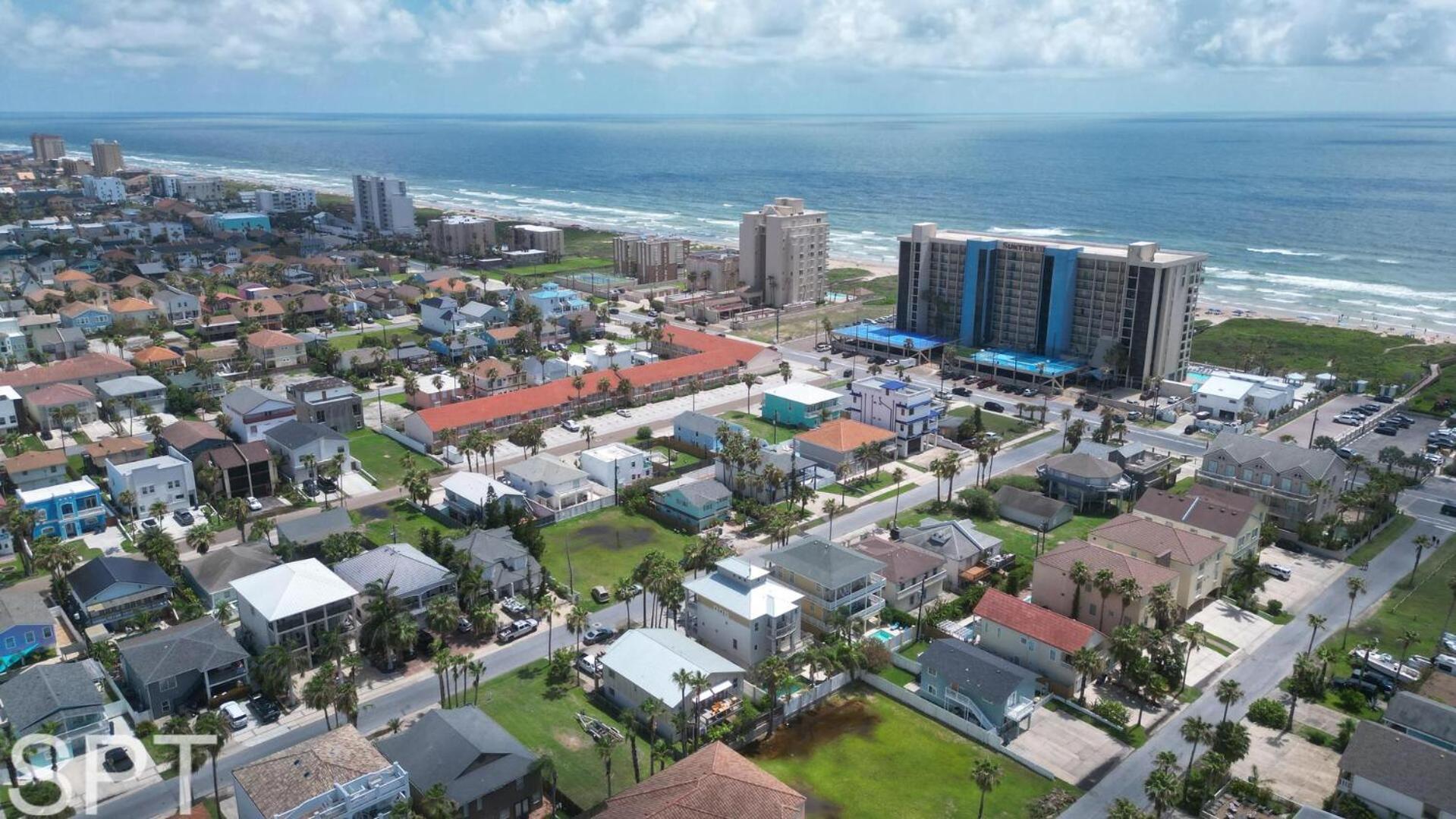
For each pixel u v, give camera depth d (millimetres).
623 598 120125
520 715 102375
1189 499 139250
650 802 79562
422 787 84312
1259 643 118500
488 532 134125
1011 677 101938
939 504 159000
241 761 94562
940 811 89562
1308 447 179875
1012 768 95875
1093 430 189625
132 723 99938
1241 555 134875
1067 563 120625
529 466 160500
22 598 116438
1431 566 138125
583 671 110688
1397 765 86312
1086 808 89188
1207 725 91375
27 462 153250
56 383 199375
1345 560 140500
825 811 89375
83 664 106562
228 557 123625
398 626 108188
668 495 152875
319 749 84875
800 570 119438
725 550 128625
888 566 126625
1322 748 98125
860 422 191375
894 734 101625
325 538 135125
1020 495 155750
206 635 106188
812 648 109750
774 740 100312
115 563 120375
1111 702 105062
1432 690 102562
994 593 116125
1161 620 111062
